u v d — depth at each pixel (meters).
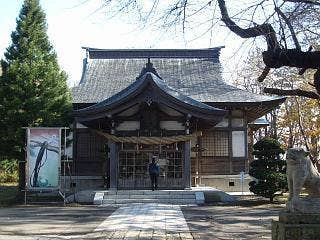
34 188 24.20
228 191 32.44
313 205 9.88
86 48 39.66
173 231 15.13
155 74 30.33
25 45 28.81
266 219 18.69
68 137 32.75
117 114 28.86
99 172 32.72
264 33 8.43
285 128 46.50
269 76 19.66
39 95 27.89
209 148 32.88
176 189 28.33
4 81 27.64
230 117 33.28
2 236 14.30
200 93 34.12
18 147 27.66
